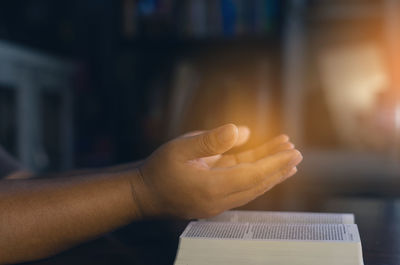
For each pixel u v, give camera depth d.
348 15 2.40
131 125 2.33
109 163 2.41
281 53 2.19
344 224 0.69
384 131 2.28
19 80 1.90
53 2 2.54
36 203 0.64
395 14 2.34
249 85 2.24
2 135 1.82
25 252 0.64
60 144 2.24
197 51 2.29
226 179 0.63
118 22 2.30
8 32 2.30
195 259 0.60
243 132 0.80
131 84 2.34
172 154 0.63
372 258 0.67
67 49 2.57
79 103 2.54
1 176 0.96
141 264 0.65
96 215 0.64
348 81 2.40
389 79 2.34
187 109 2.29
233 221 0.74
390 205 1.13
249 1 2.20
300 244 0.59
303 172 2.01
